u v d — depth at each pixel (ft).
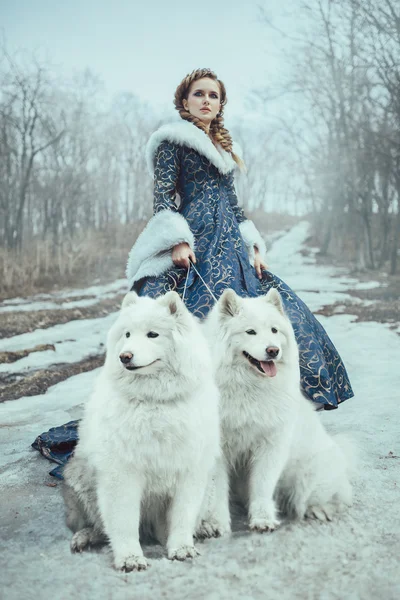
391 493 10.89
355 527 9.52
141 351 8.32
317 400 12.07
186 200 13.24
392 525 9.48
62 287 72.08
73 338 35.78
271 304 10.83
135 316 8.86
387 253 99.66
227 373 10.14
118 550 8.35
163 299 9.02
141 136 164.35
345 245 126.31
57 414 18.42
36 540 9.36
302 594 7.38
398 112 65.36
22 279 69.92
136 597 7.38
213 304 12.27
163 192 12.71
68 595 7.43
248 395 10.03
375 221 120.16
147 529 9.59
